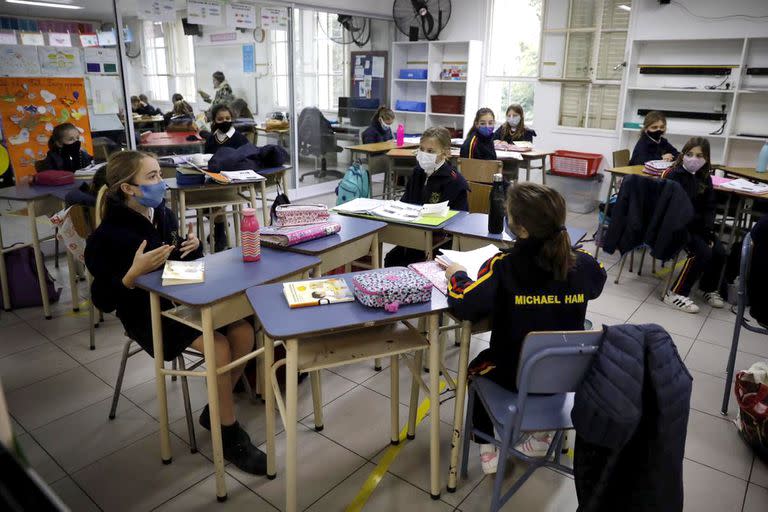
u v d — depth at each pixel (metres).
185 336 1.94
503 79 6.87
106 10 4.33
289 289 1.73
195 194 3.69
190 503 1.83
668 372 1.37
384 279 1.74
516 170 5.16
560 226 1.56
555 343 1.44
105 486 1.90
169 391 2.47
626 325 1.43
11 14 3.85
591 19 5.89
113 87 4.50
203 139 5.05
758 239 2.24
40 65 4.05
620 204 3.70
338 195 3.46
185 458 2.04
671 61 5.61
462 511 1.81
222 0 5.12
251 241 2.01
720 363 2.79
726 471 2.02
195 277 1.81
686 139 5.67
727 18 5.15
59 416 2.29
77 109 4.30
